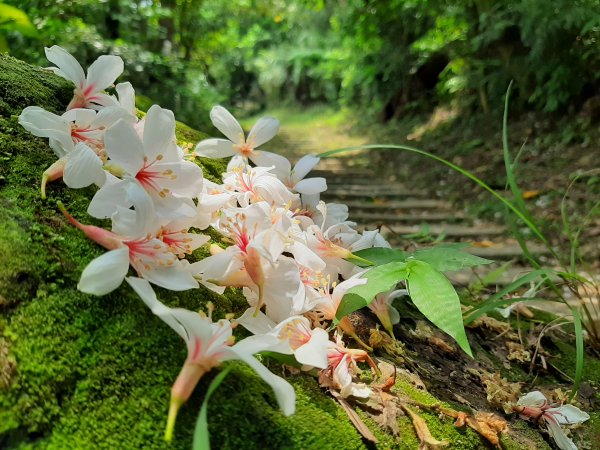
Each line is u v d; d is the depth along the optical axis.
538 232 0.27
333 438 0.14
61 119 0.16
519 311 0.31
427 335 0.23
